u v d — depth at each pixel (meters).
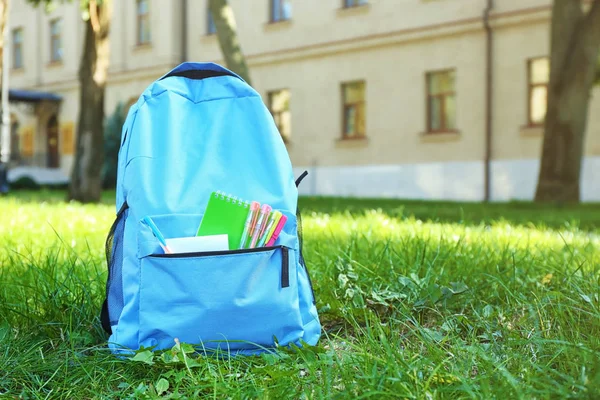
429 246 4.06
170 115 2.56
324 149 20.27
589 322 2.63
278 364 2.29
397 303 3.06
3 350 2.44
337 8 19.73
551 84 12.54
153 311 2.30
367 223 6.39
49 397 2.11
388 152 18.91
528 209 10.94
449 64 17.72
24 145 29.50
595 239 5.82
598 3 12.15
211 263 2.28
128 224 2.42
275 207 2.49
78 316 2.83
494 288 3.19
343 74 19.75
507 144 16.88
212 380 2.12
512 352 2.34
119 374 2.29
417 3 18.17
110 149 23.42
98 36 12.23
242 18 21.98
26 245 4.51
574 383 1.91
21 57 29.64
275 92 21.53
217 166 2.51
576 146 12.41
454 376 2.02
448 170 17.75
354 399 1.93
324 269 3.64
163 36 23.72
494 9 16.83
